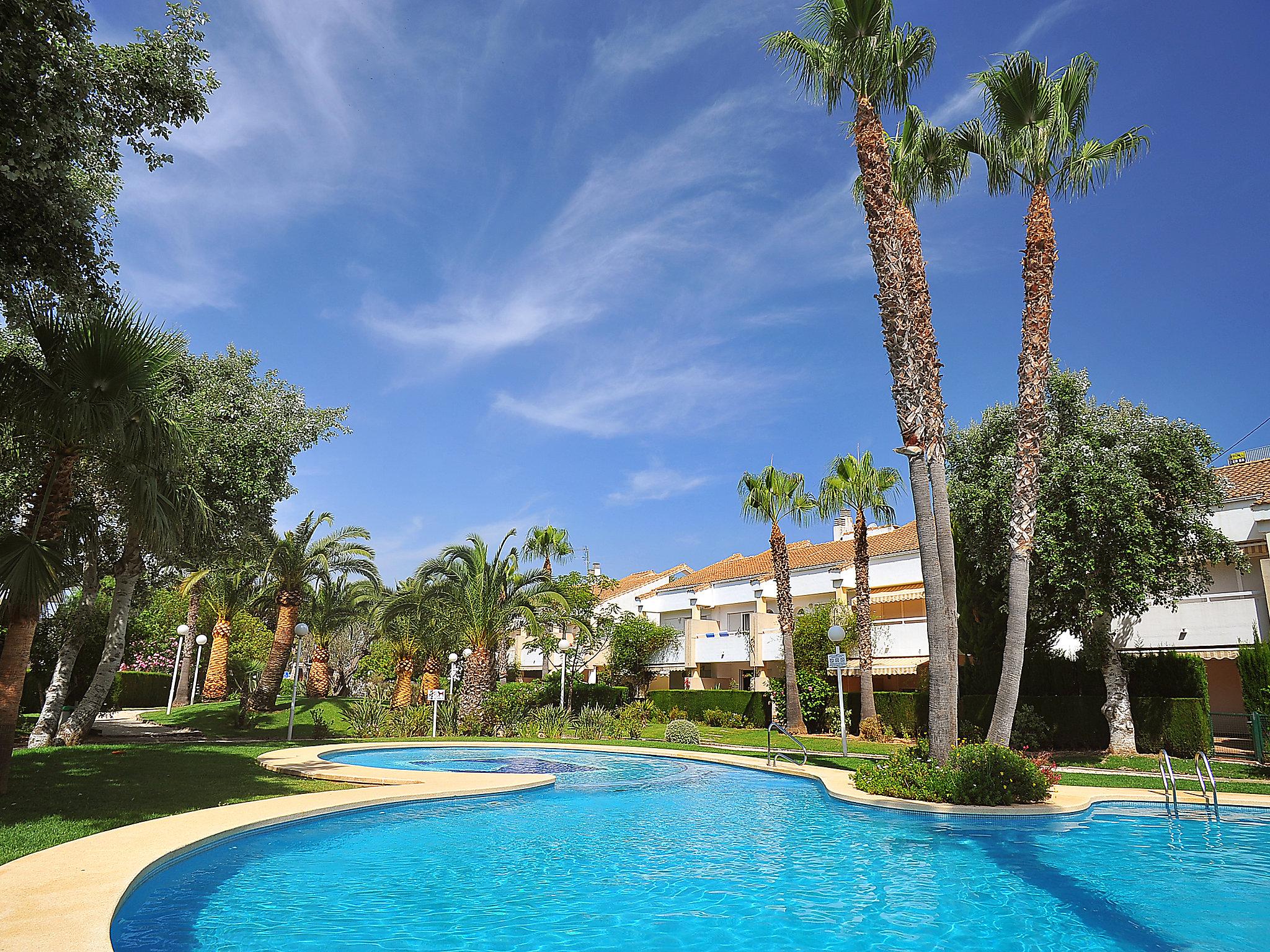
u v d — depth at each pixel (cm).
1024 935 748
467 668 3278
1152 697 2288
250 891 882
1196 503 2097
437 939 717
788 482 3462
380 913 799
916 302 1666
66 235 1100
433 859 1052
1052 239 1681
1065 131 1650
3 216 1030
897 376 1552
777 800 1595
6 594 1184
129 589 2175
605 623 4728
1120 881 944
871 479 3247
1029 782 1355
